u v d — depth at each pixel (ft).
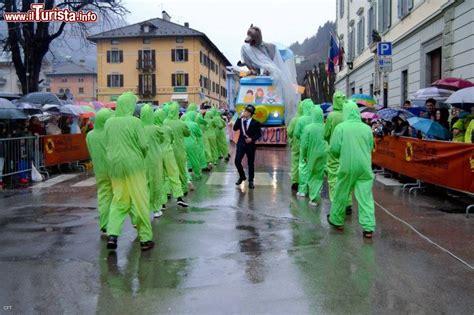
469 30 49.62
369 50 99.45
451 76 54.85
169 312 14.88
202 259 20.08
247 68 86.17
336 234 23.99
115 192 21.52
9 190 39.17
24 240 23.40
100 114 23.61
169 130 30.55
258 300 15.75
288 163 55.52
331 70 119.85
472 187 28.02
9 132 44.91
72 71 278.67
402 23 75.92
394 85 80.38
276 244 22.24
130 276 18.11
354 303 15.47
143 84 209.87
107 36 208.95
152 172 26.94
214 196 34.73
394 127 42.47
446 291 16.47
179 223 26.43
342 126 23.70
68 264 19.61
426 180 34.09
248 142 38.32
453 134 36.22
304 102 34.76
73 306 15.43
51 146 48.32
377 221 26.73
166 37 208.13
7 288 17.02
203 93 217.15
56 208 31.45
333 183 29.55
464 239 22.93
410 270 18.57
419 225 25.73
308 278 17.72
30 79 83.30
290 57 89.81
